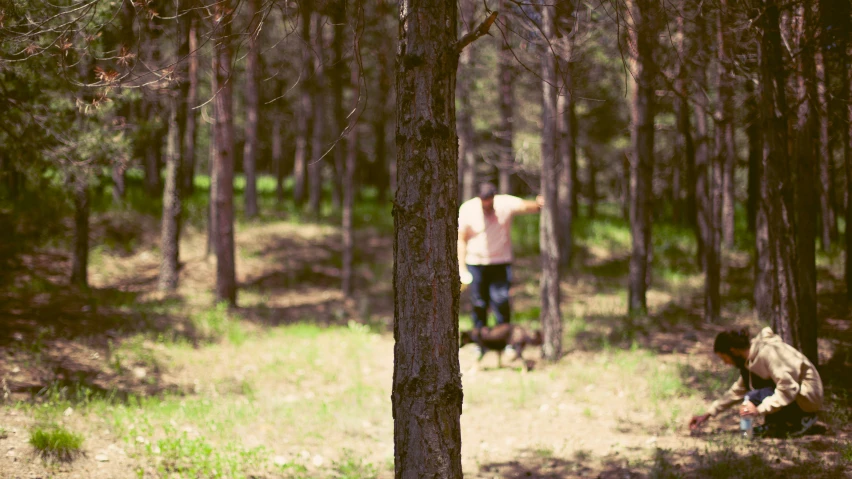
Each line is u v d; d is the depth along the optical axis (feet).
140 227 55.77
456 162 10.50
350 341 33.94
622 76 39.22
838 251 52.11
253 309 40.24
